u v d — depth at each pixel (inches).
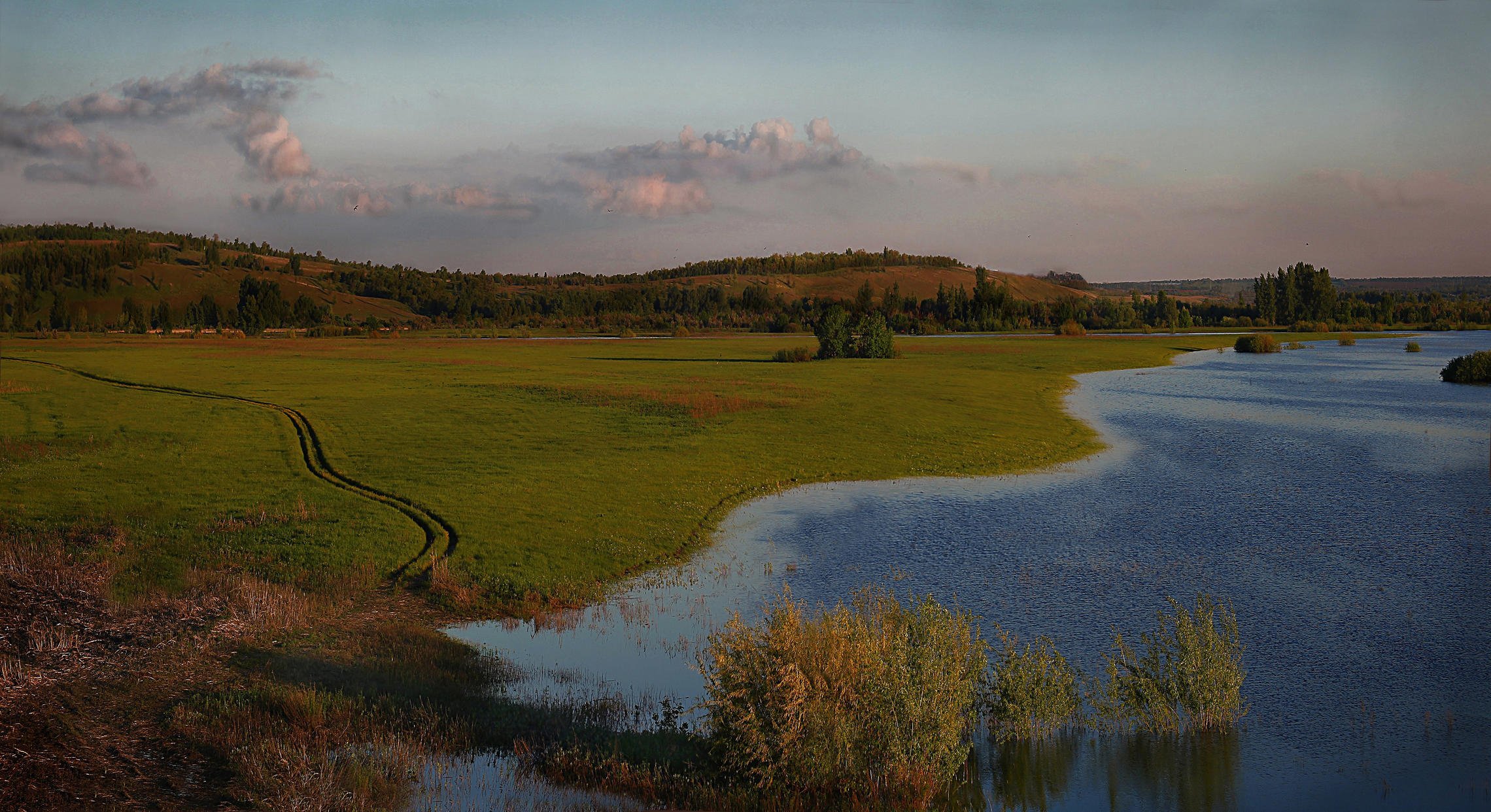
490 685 548.4
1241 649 600.1
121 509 977.5
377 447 1412.4
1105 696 523.8
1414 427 1672.0
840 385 2289.6
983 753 469.4
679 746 459.2
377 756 428.1
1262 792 420.5
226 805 364.8
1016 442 1476.4
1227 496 1088.2
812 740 422.6
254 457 1325.0
